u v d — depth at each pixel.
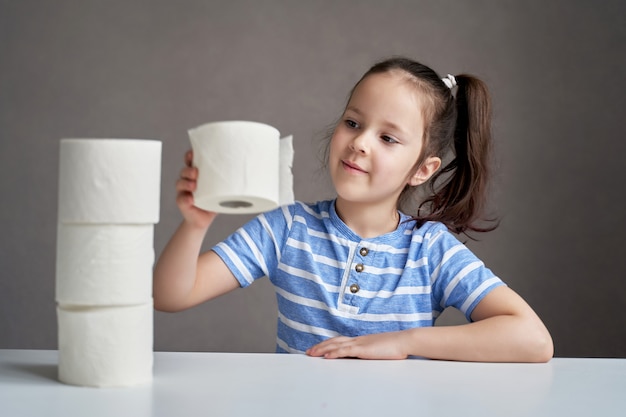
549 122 2.98
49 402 0.72
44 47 3.01
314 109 3.03
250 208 0.85
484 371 0.95
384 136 1.34
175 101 3.02
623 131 2.97
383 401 0.76
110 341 0.79
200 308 3.02
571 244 2.98
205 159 0.81
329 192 3.01
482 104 1.60
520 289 2.97
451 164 1.63
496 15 2.99
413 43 3.01
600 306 2.97
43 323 3.02
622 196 2.97
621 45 2.97
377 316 1.36
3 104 3.00
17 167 3.01
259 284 3.02
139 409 0.70
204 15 3.02
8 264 3.01
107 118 3.02
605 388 0.86
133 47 3.02
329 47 3.03
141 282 0.80
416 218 1.47
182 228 1.18
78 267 0.78
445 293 1.36
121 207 0.77
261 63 3.03
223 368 0.90
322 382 0.84
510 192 2.97
